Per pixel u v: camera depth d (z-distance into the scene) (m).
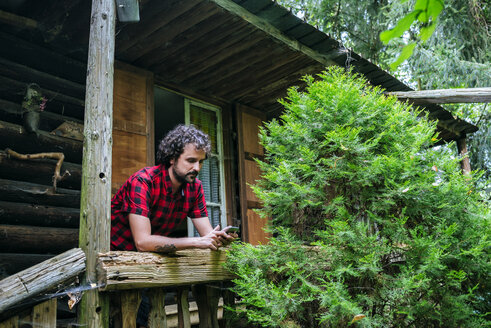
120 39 3.96
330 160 2.59
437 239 2.56
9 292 1.80
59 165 3.54
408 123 2.97
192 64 4.61
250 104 5.88
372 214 2.49
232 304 2.75
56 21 3.69
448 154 2.89
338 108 2.76
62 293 1.99
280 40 4.08
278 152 2.93
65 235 3.80
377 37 10.46
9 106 3.63
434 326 2.47
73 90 4.18
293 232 2.84
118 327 2.22
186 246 2.29
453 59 8.71
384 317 2.37
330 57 4.57
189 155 2.43
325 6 10.59
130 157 4.37
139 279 2.12
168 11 3.55
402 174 2.60
